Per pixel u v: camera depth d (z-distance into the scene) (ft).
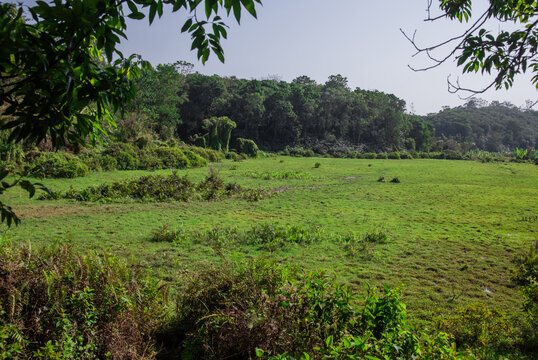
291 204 55.77
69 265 11.93
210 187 59.67
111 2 5.26
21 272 11.02
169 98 180.24
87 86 5.64
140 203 49.83
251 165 129.59
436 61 8.09
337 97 264.31
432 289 22.61
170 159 96.73
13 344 8.63
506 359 12.57
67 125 6.00
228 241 31.65
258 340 9.78
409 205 58.13
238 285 12.10
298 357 8.04
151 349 10.72
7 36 4.21
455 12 9.95
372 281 23.61
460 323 15.58
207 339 10.68
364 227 40.93
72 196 48.98
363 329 9.93
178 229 33.35
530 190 79.66
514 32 7.66
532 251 28.25
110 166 80.12
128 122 104.88
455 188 81.15
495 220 46.80
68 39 4.92
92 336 9.88
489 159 199.62
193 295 12.63
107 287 11.15
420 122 298.15
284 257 28.14
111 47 5.49
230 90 268.00
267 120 244.83
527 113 462.19
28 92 4.94
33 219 36.45
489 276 25.32
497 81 8.12
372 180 94.43
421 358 8.65
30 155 66.39
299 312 10.24
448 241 35.35
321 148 232.32
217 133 178.29
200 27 5.82
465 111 425.28
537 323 15.17
